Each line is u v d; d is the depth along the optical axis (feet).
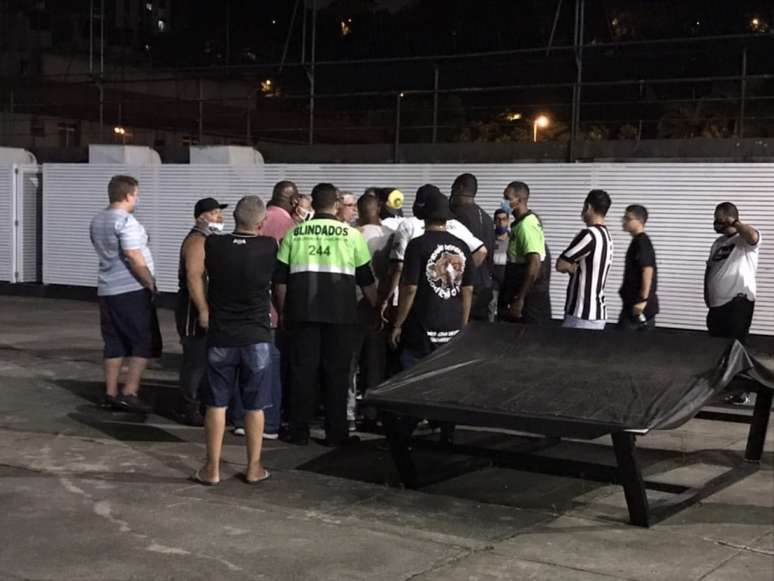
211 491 19.98
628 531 17.85
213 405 20.26
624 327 28.04
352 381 25.26
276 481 20.81
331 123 69.21
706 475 21.93
